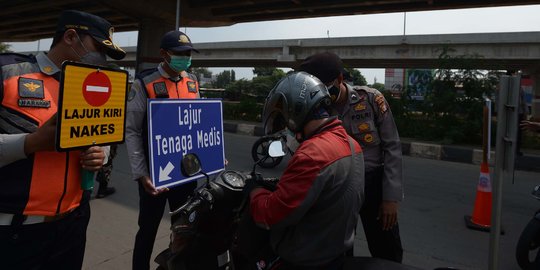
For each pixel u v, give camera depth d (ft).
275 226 5.03
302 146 5.12
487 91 37.68
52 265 5.72
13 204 5.16
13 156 4.90
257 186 5.70
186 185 9.11
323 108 5.49
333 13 51.98
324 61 6.84
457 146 34.35
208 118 9.21
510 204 18.01
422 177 23.73
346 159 5.13
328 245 5.21
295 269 5.37
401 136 41.68
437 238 13.46
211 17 57.57
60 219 5.64
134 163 8.28
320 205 5.04
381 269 5.54
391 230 8.29
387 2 45.47
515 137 8.75
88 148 5.34
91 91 5.26
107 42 5.55
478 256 12.01
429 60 100.01
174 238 6.53
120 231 13.16
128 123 8.41
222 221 6.29
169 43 8.62
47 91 5.33
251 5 52.80
